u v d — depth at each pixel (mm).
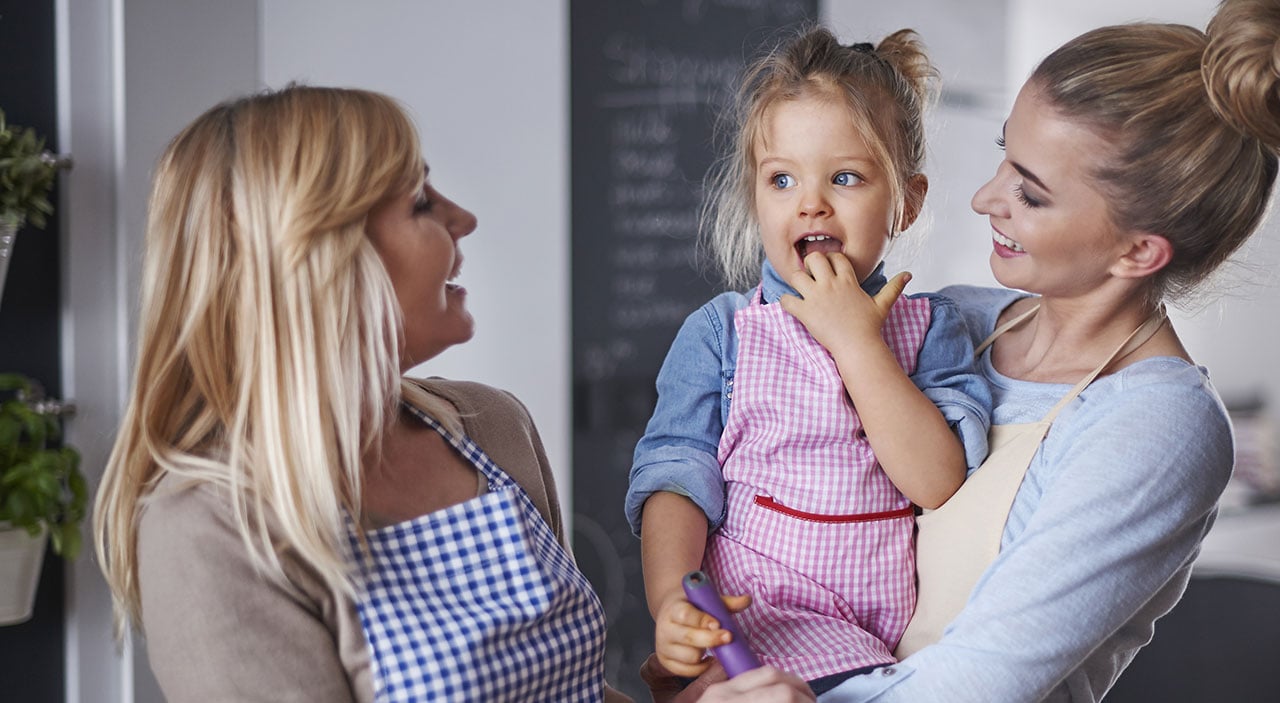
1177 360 1090
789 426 1122
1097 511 998
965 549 1084
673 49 2986
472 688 984
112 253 2275
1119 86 1033
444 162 2752
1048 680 990
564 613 1073
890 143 1152
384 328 1029
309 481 959
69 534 2084
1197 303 1199
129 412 1033
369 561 995
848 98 1122
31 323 2238
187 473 983
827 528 1110
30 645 2240
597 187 2934
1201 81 1033
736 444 1161
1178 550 1048
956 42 3184
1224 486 1061
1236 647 2211
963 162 3195
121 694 2289
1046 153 1059
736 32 3053
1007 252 1130
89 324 2262
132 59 2256
